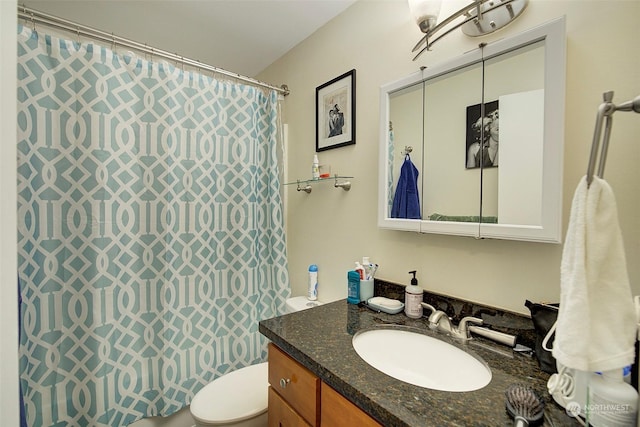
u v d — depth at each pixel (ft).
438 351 2.94
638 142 2.21
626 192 2.27
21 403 2.85
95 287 4.19
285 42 5.92
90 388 4.16
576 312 1.61
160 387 4.61
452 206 3.29
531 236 2.61
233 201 5.46
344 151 4.84
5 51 1.50
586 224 1.64
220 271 5.33
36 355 3.88
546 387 2.11
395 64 4.01
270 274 5.98
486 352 2.66
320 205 5.36
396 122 3.86
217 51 6.27
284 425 2.93
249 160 5.62
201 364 5.04
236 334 5.47
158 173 4.66
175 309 4.79
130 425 4.49
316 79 5.47
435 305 3.48
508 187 2.81
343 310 3.75
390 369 2.97
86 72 4.10
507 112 2.82
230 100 5.42
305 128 5.78
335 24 5.02
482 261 3.12
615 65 2.31
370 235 4.39
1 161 1.49
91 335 4.17
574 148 2.50
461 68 3.18
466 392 2.05
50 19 3.88
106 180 4.26
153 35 5.68
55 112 3.97
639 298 1.88
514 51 2.77
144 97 4.56
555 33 2.47
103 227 4.25
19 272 3.73
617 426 1.57
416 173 3.65
